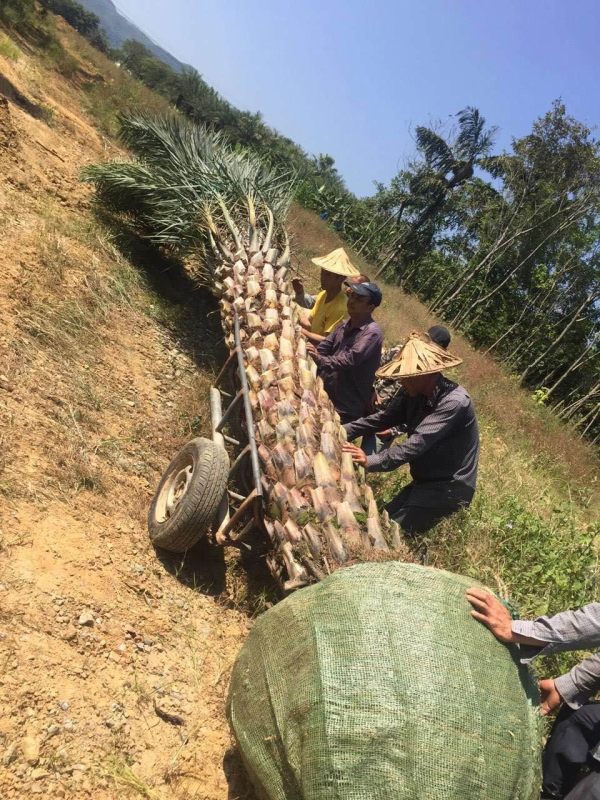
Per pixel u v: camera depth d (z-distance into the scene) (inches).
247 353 191.0
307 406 161.0
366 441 218.2
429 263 1277.1
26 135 385.1
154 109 752.3
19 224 276.4
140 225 346.6
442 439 164.2
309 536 124.2
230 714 100.4
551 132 1017.5
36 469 154.9
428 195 1284.4
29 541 132.9
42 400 183.6
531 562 179.3
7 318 208.4
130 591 137.7
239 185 307.1
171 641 131.8
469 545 170.7
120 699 113.0
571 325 968.3
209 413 221.1
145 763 105.3
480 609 95.3
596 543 238.8
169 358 257.6
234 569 161.3
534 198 1053.2
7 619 113.8
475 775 80.3
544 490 287.6
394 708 82.4
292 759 85.2
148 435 200.5
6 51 569.0
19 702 102.4
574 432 697.6
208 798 105.0
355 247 1339.8
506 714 86.2
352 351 197.2
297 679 89.0
